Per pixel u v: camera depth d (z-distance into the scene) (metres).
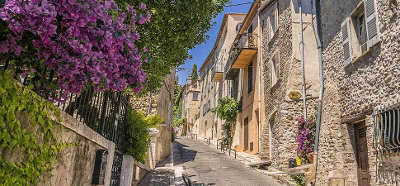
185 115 45.75
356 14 7.29
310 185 8.49
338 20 8.21
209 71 33.44
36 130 2.30
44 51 2.08
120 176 5.91
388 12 5.62
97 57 2.33
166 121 15.73
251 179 9.47
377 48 6.04
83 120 3.43
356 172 7.02
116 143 5.51
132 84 2.99
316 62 11.56
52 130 2.55
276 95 12.77
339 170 7.33
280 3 13.38
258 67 15.84
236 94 21.36
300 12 11.86
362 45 6.95
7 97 1.90
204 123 34.09
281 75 12.41
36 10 1.78
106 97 4.38
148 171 9.98
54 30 1.90
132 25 2.81
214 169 11.62
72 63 2.16
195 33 6.88
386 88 5.66
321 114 8.88
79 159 3.30
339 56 7.97
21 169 2.08
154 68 6.57
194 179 9.27
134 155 6.78
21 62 2.15
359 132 7.08
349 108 7.25
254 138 15.73
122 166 6.12
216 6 6.91
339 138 7.58
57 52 2.09
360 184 6.84
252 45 16.73
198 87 45.47
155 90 7.61
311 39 11.76
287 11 12.45
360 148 6.98
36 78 2.36
